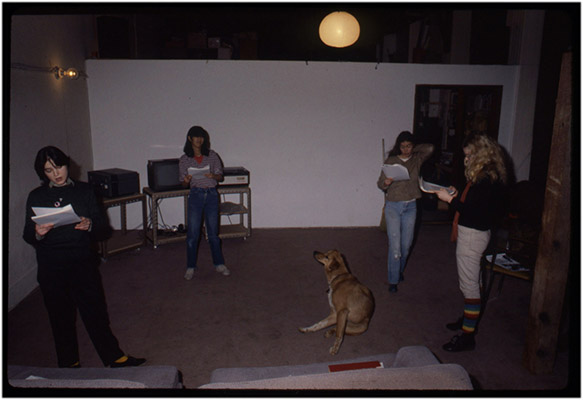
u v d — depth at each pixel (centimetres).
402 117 607
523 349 299
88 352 303
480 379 273
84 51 555
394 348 312
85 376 184
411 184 387
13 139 374
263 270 465
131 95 570
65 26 497
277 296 401
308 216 629
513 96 610
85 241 260
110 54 588
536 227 415
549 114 580
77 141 529
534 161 612
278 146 603
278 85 585
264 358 300
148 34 743
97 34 587
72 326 267
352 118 603
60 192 250
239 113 588
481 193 278
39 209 227
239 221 625
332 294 321
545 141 588
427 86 600
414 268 472
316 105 595
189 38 772
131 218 599
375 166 620
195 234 431
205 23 879
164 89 573
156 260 490
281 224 628
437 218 698
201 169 414
